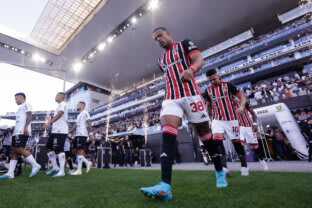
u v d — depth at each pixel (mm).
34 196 1435
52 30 19031
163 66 1567
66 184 2117
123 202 1130
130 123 22391
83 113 4004
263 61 15594
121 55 22000
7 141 5930
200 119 1404
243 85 15812
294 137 6520
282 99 9266
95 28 18125
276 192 1245
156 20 17141
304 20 14422
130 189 1688
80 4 16500
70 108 37500
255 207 922
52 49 21000
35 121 36125
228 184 1731
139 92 25812
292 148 6895
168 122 1293
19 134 3029
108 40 19453
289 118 6770
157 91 23984
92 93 33156
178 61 1449
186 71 1180
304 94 8719
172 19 17078
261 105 9852
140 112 24578
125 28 18141
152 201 1107
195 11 16281
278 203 977
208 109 2896
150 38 19359
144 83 29531
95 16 16828
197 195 1271
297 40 14180
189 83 1395
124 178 2699
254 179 2000
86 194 1479
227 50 18500
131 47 20578
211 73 2721
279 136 6863
